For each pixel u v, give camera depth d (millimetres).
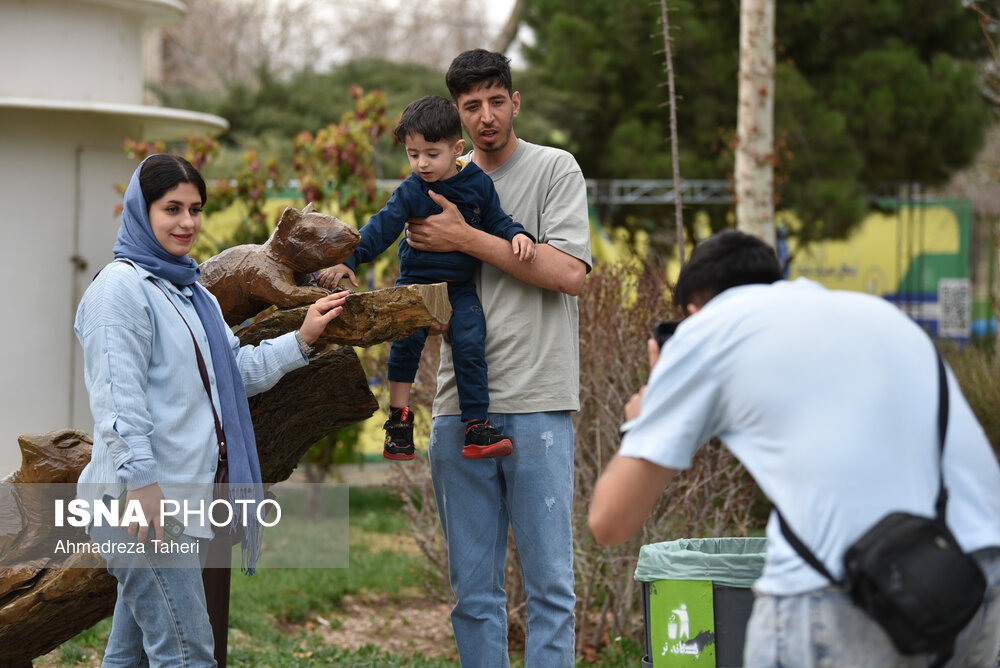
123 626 3666
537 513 4039
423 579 7273
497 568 4254
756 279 2814
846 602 2375
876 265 18609
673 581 3510
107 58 9891
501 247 3902
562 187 4125
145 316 3338
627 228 17828
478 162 4273
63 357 9617
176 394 3395
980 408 8625
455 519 4148
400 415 4176
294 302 3924
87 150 9695
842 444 2400
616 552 5906
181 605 3367
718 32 16328
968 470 2488
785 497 2441
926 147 15977
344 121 9234
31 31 9422
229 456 3512
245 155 9188
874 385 2443
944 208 18953
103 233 9836
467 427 3945
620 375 6004
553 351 4078
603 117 17500
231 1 28766
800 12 15820
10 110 9312
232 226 9898
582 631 5883
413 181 3984
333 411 4363
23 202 9398
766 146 10922
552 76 17562
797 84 15031
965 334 18797
